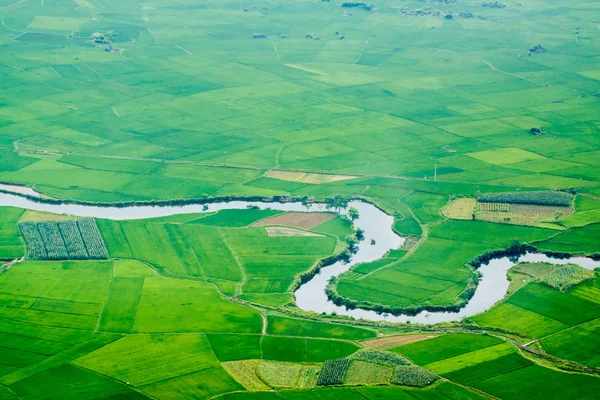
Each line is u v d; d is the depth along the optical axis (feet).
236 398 497.05
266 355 550.77
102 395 504.02
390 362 531.91
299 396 497.05
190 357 548.72
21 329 586.86
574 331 575.38
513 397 495.00
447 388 503.20
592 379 513.04
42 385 515.50
